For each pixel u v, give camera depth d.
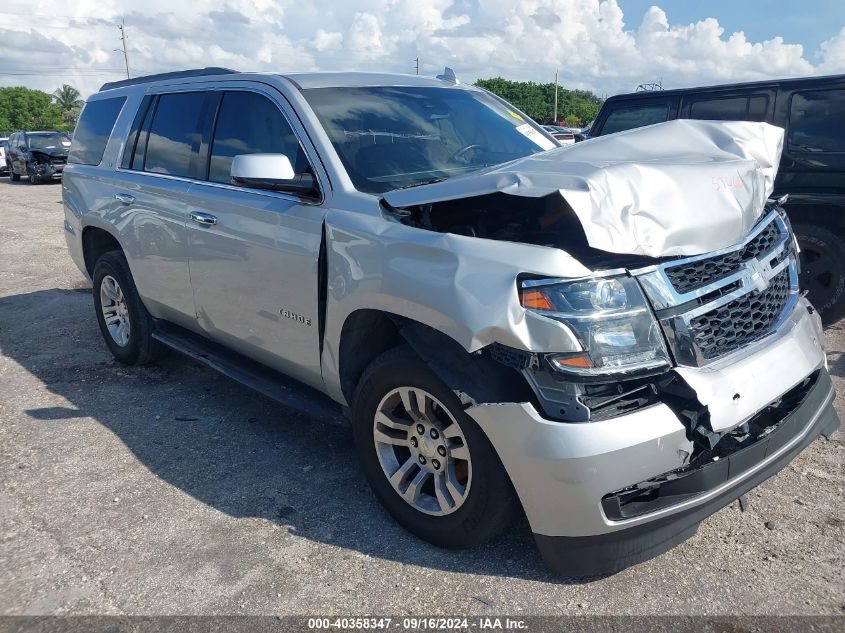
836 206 5.51
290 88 3.75
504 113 4.47
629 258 2.69
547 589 2.76
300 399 3.67
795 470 3.61
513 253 2.56
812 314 3.30
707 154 3.10
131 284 4.98
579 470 2.42
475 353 2.65
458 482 2.90
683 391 2.52
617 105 7.16
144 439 4.13
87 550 3.06
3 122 131.88
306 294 3.38
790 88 5.80
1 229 12.67
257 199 3.69
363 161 3.47
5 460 3.88
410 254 2.82
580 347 2.41
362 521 3.26
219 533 3.18
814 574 2.81
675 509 2.53
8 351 5.78
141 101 4.94
